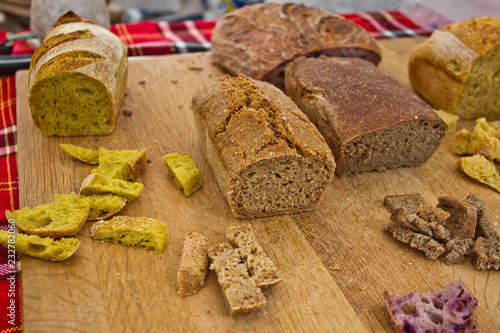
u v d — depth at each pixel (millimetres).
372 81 551
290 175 455
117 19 972
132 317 388
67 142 555
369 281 425
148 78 671
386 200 496
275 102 486
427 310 388
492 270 439
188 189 490
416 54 673
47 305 392
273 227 470
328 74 564
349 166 530
